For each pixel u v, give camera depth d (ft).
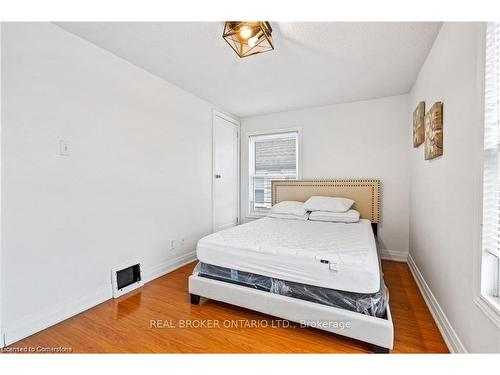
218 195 12.00
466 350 4.12
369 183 10.49
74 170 6.02
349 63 7.47
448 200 5.14
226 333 5.21
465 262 4.25
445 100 5.38
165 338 5.05
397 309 6.20
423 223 7.38
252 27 5.36
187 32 5.97
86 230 6.30
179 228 9.54
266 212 13.43
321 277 4.99
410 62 7.35
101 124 6.64
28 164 5.15
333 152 11.43
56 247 5.65
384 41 6.26
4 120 4.78
